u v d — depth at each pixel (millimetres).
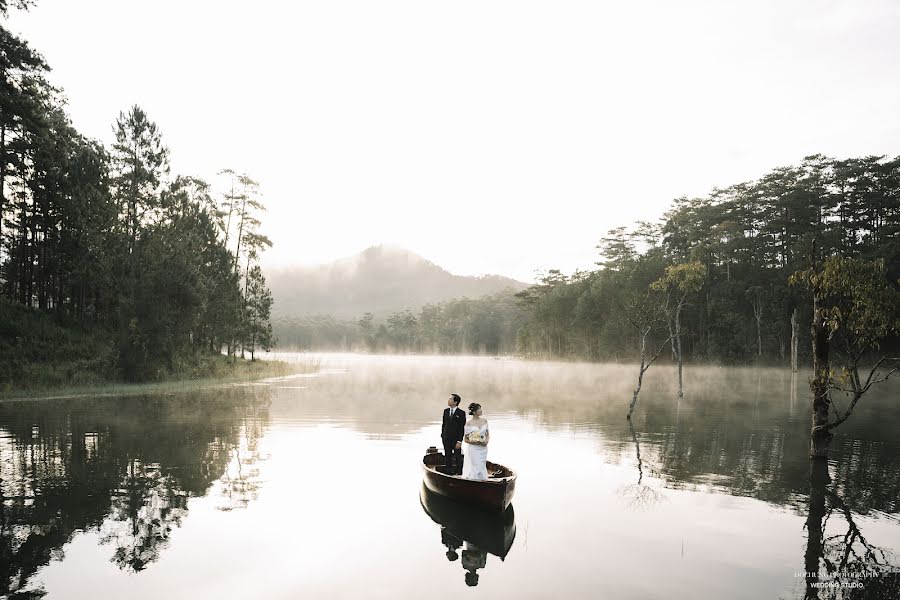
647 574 7625
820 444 14977
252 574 7527
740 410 26656
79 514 10000
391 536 9102
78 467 13617
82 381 33156
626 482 12734
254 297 55312
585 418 23469
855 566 7934
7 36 30344
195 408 25688
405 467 14055
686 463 14672
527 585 7238
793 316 54531
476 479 10227
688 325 72938
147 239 40719
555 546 8742
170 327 38250
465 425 11453
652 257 82875
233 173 58531
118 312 38438
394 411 25172
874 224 77875
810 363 62125
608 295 78625
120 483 12133
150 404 27000
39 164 41406
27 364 33250
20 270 45844
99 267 40344
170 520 9758
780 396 34344
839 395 34844
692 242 84250
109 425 20281
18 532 9078
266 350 56531
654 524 9766
